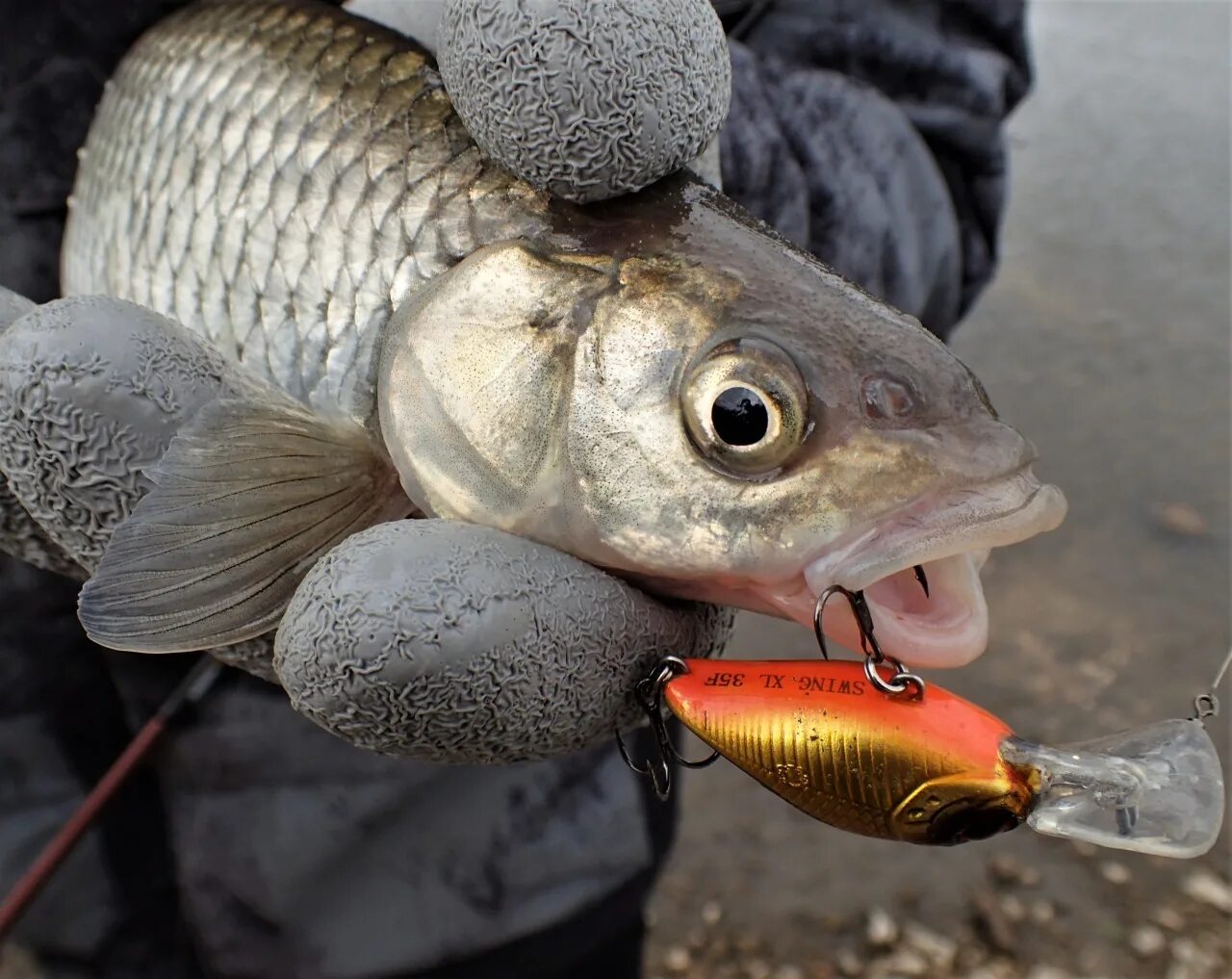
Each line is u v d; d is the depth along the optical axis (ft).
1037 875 1.56
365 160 0.59
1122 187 3.25
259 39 0.64
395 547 0.49
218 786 0.93
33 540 0.64
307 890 0.94
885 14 0.84
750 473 0.50
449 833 0.94
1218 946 1.45
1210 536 2.14
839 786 0.48
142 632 0.53
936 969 1.45
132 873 1.02
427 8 0.65
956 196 0.91
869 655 0.48
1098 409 2.49
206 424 0.55
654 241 0.53
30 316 0.55
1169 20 4.07
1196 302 2.81
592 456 0.52
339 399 0.59
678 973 1.45
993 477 0.50
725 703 0.49
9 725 0.97
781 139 0.77
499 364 0.54
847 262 0.81
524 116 0.51
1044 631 1.95
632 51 0.50
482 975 0.97
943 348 0.52
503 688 0.49
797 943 1.48
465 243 0.56
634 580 0.54
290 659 0.49
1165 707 1.78
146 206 0.67
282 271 0.61
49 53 0.79
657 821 1.02
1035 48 3.92
